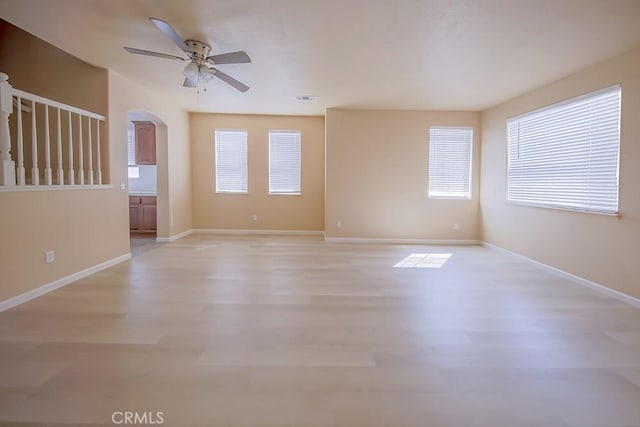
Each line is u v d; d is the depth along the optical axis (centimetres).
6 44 419
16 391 173
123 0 256
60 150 350
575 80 395
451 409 164
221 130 691
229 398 170
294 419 156
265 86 474
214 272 406
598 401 171
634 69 321
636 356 216
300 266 441
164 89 500
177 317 270
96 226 400
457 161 622
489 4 254
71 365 198
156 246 566
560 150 419
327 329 252
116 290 335
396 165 621
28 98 308
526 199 487
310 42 326
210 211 707
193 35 311
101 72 411
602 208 354
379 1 253
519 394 176
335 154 619
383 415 159
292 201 709
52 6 266
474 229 627
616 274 334
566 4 251
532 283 376
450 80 434
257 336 238
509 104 528
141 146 712
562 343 233
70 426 150
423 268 438
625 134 328
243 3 258
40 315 271
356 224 627
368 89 483
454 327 258
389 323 264
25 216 303
